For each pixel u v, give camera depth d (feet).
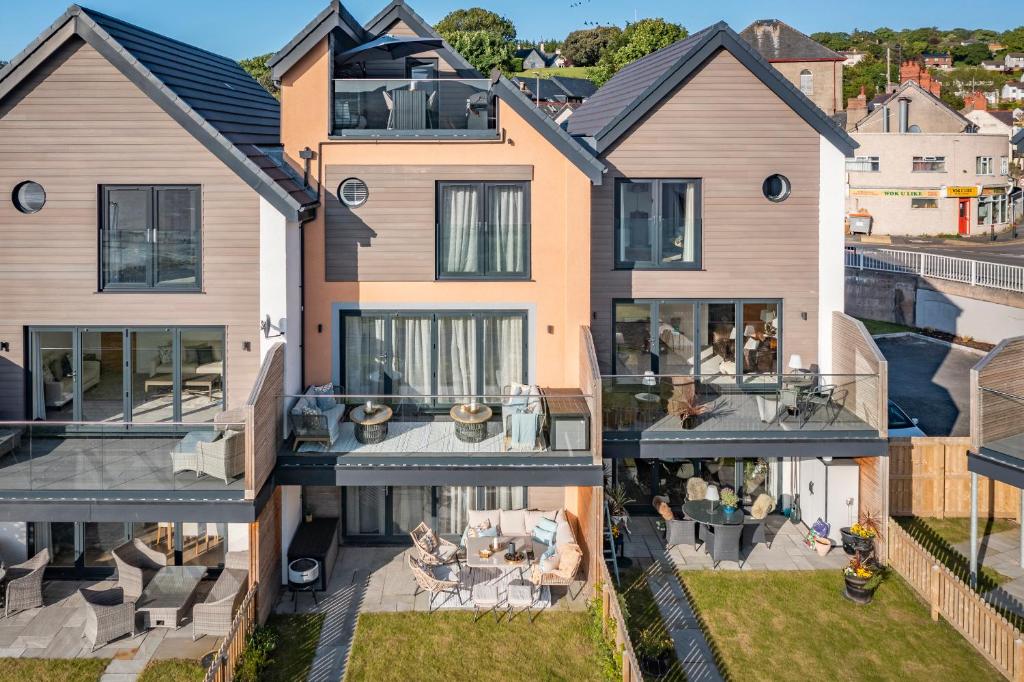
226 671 37.65
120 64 46.55
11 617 44.62
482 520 52.19
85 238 47.98
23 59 46.42
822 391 49.96
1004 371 48.24
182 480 42.42
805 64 213.46
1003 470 44.57
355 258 52.80
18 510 42.11
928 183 167.02
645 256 56.49
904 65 208.33
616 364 56.80
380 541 54.85
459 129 52.75
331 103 52.03
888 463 51.72
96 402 49.11
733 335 56.80
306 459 46.42
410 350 53.57
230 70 62.34
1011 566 49.85
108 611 41.73
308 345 52.90
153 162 47.62
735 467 58.39
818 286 56.59
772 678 40.06
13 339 48.16
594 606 45.78
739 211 56.03
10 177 47.47
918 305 109.81
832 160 55.72
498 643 43.24
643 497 58.49
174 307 48.44
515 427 47.16
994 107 349.00
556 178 52.54
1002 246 147.95
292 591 47.42
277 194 47.50
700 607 46.37
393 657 41.88
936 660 41.32
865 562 49.21
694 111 55.42
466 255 53.31
